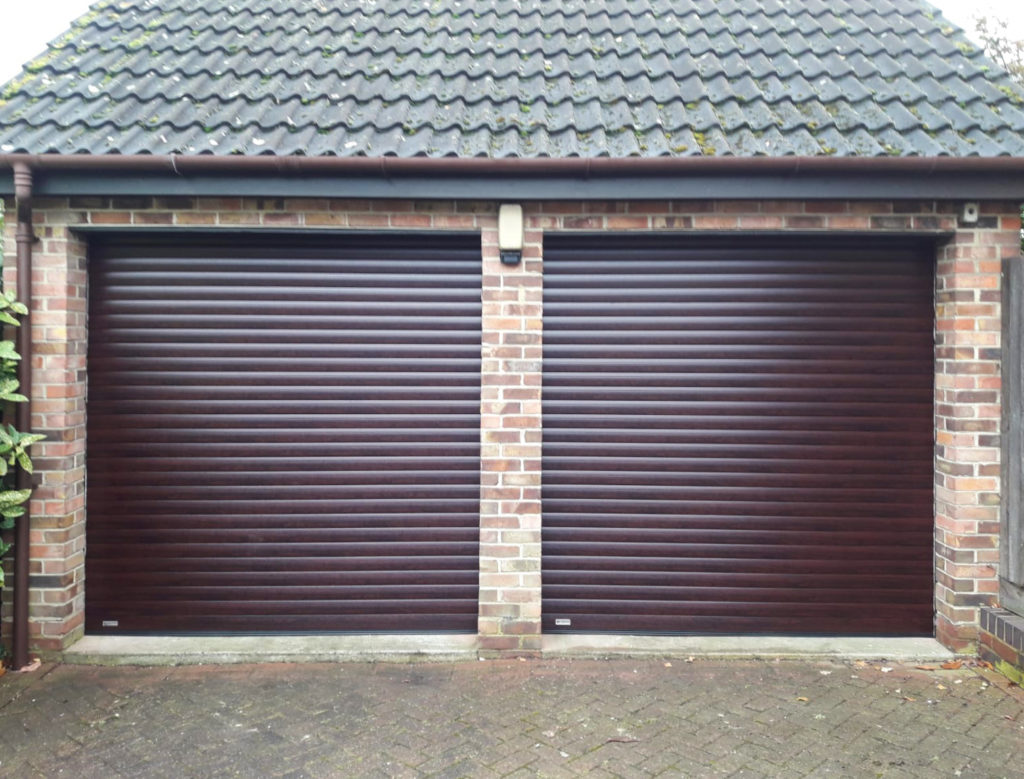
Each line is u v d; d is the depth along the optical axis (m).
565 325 4.88
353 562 4.84
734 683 4.19
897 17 5.80
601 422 4.87
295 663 4.48
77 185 4.32
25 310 4.32
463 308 4.87
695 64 5.18
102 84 5.00
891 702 3.96
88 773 3.31
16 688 4.16
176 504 4.82
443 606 4.84
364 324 4.87
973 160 4.09
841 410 4.84
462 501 4.86
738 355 4.86
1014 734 3.62
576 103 4.82
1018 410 4.30
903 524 4.84
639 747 3.51
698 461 4.86
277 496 4.84
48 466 4.52
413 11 6.04
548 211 4.62
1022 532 4.26
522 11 6.03
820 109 4.64
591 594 4.85
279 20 5.88
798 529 4.86
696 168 4.17
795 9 5.96
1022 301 4.27
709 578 4.84
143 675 4.32
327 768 3.34
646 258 4.86
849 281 4.83
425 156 4.19
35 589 4.52
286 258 4.84
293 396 4.86
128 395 4.83
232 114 4.60
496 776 3.27
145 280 4.83
